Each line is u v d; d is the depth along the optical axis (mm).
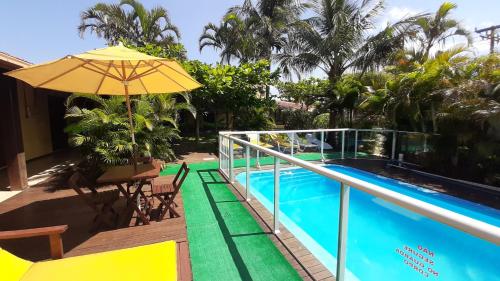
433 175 7238
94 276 1887
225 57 16500
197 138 12188
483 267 3482
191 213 4145
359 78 12406
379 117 9602
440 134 7438
